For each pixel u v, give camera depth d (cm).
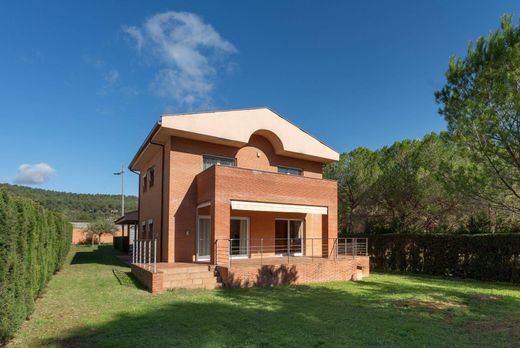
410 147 2767
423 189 2483
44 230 1241
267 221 2238
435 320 979
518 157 1331
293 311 1067
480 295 1426
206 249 2031
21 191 7956
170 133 1930
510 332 858
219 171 1750
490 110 1309
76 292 1318
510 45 1339
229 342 754
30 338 775
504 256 1931
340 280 1861
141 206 2844
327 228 2142
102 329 847
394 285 1700
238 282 1530
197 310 1056
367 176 2998
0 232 712
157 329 848
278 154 2355
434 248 2281
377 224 2923
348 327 886
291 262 1764
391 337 805
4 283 719
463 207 2369
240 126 2088
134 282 1550
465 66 1470
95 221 5500
